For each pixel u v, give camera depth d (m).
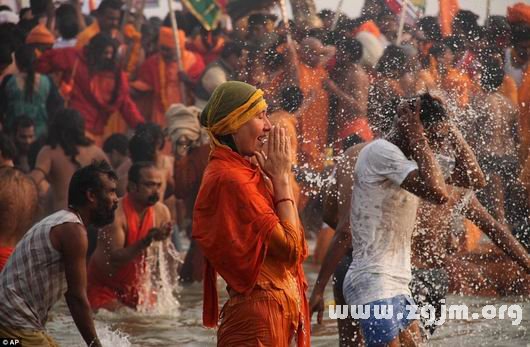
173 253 24.08
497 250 20.94
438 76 31.77
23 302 13.25
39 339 13.33
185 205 29.05
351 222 13.27
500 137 26.50
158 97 35.47
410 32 34.28
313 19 34.72
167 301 21.97
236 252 11.19
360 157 13.30
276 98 32.69
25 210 21.77
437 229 14.47
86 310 13.32
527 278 20.66
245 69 34.12
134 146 28.19
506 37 31.00
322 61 32.94
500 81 29.64
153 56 35.66
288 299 11.52
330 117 31.92
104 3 35.12
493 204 24.89
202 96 34.88
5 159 26.88
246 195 11.22
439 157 14.05
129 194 22.06
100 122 34.72
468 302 20.08
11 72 33.09
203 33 35.50
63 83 34.31
